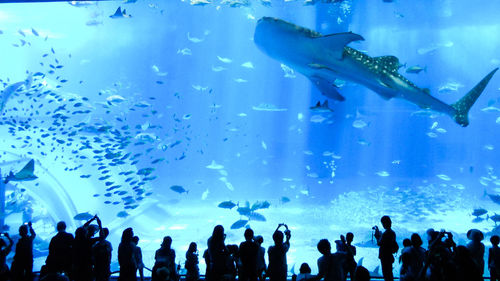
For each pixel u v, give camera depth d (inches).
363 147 1204.5
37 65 1199.6
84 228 201.6
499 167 1307.8
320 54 228.4
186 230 516.7
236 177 1252.5
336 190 979.9
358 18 932.0
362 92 1182.9
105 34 1244.5
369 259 335.0
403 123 1246.3
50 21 1046.4
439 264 160.6
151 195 660.1
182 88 1419.8
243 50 1565.0
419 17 925.2
